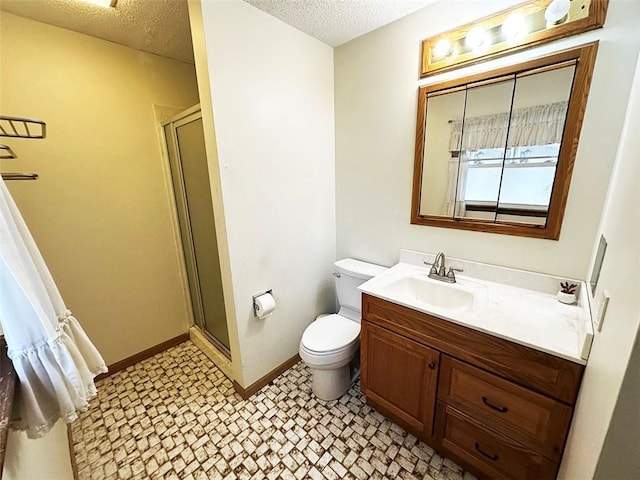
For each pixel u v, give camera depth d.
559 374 0.94
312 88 1.85
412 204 1.74
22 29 1.49
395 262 1.93
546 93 1.20
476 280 1.53
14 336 0.68
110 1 1.39
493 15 1.28
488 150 1.40
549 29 1.16
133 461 1.37
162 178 2.15
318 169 2.01
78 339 0.92
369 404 1.67
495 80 1.32
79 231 1.80
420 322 1.28
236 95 1.44
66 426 1.29
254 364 1.79
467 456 1.24
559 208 1.24
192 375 2.00
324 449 1.41
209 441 1.47
